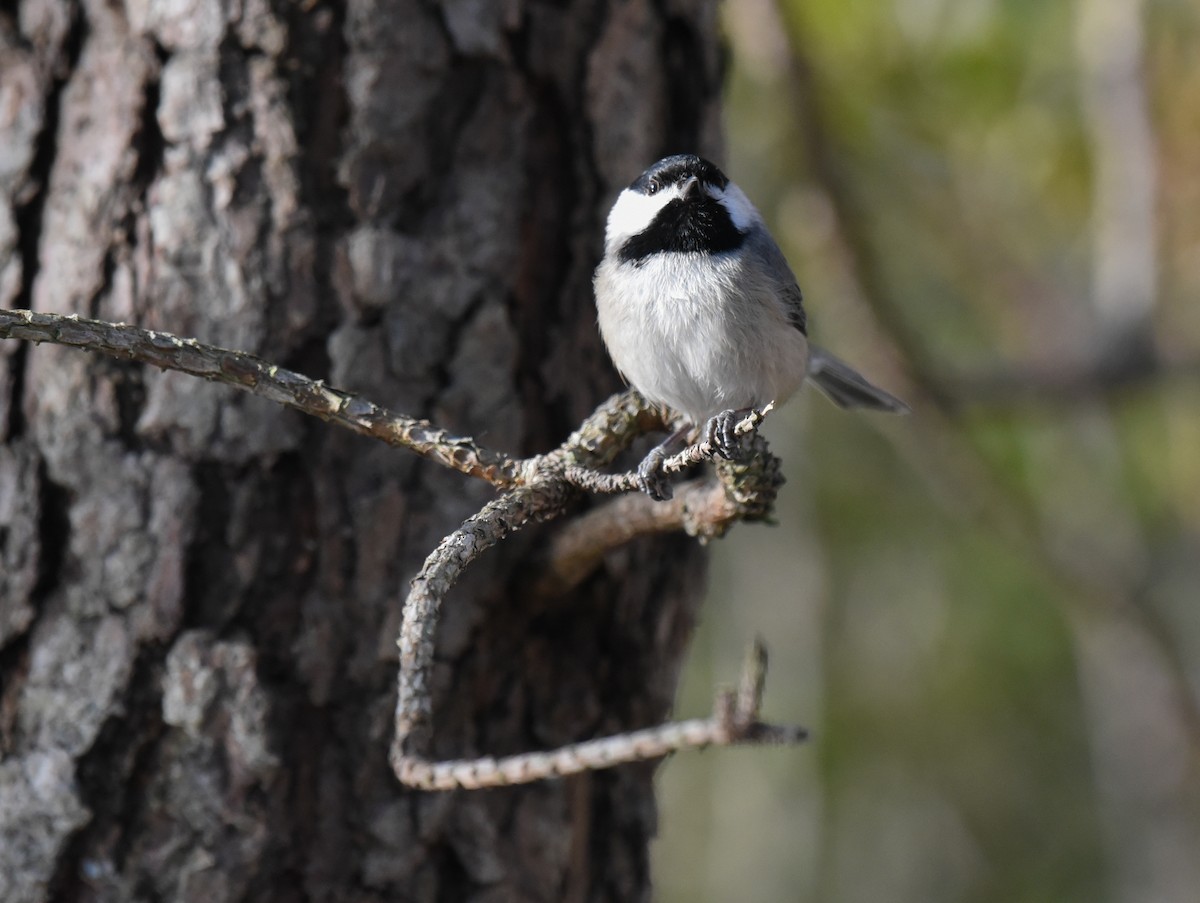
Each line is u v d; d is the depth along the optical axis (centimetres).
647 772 666
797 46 983
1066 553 1170
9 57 605
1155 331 1145
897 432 1195
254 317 584
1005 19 1090
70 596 572
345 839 574
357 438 591
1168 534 1338
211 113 590
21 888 548
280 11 595
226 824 559
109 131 593
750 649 361
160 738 563
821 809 1398
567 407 647
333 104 601
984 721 1488
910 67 1116
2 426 583
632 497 573
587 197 659
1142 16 1144
